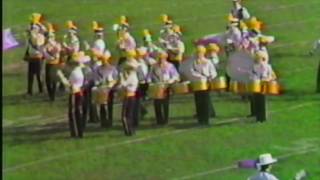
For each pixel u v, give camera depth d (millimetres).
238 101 37188
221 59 40312
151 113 36156
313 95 38156
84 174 31906
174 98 37625
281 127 35250
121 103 36875
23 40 44719
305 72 40688
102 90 34531
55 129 35094
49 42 38031
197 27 48062
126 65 34406
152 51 37156
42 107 37219
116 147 33625
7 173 31766
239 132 34812
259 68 35375
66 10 50844
